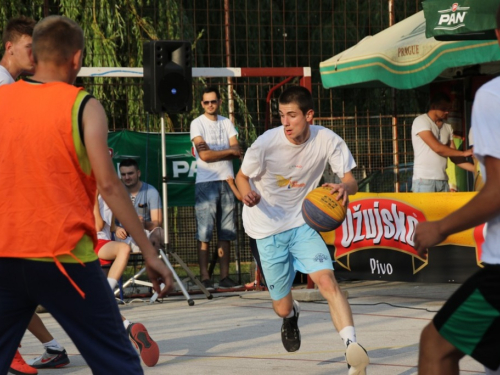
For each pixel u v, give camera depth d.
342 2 18.16
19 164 3.99
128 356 4.07
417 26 12.67
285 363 6.83
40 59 4.21
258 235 6.73
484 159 3.55
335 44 18.19
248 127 15.90
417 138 12.13
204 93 11.70
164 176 10.78
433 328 3.78
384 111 17.17
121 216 3.99
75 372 6.68
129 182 10.95
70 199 3.99
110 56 15.12
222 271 12.09
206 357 7.16
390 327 8.52
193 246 12.61
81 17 15.20
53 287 3.97
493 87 3.56
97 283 4.02
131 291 12.04
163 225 11.22
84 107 4.00
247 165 6.58
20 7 14.88
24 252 3.94
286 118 6.44
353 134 14.27
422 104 17.20
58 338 8.44
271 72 12.07
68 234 3.95
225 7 13.38
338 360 6.92
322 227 6.23
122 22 15.41
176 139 12.20
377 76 12.35
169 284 4.07
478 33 9.96
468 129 13.72
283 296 6.80
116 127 15.52
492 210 3.49
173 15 15.62
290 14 18.19
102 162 3.95
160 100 10.53
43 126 3.99
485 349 3.67
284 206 6.69
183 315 9.84
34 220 3.95
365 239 11.05
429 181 12.05
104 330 4.03
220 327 8.82
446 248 10.52
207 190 11.76
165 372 6.54
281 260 6.71
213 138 11.71
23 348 7.90
